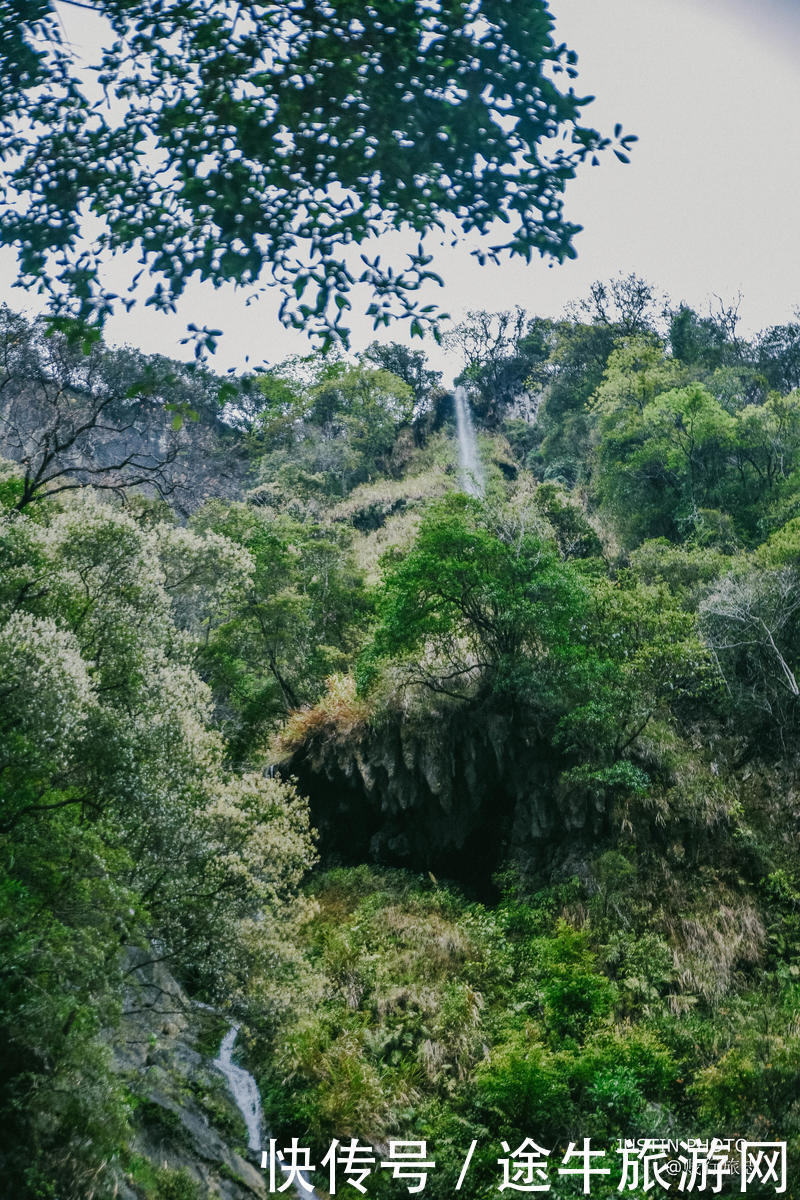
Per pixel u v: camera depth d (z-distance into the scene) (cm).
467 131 361
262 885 923
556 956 1148
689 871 1305
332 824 1583
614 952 1182
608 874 1295
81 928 617
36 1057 528
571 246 375
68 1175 496
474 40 354
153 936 863
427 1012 1125
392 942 1272
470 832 1505
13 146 371
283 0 353
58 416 1303
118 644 859
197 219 365
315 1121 947
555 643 1439
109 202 367
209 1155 721
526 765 1470
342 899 1421
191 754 870
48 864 612
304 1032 1034
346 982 1180
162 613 989
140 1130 658
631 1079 956
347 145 366
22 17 359
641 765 1412
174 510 2442
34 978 550
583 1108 963
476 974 1184
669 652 1371
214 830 893
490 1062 995
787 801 1376
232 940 877
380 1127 959
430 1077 1029
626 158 368
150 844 805
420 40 354
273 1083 990
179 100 370
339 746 1581
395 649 1512
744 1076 925
